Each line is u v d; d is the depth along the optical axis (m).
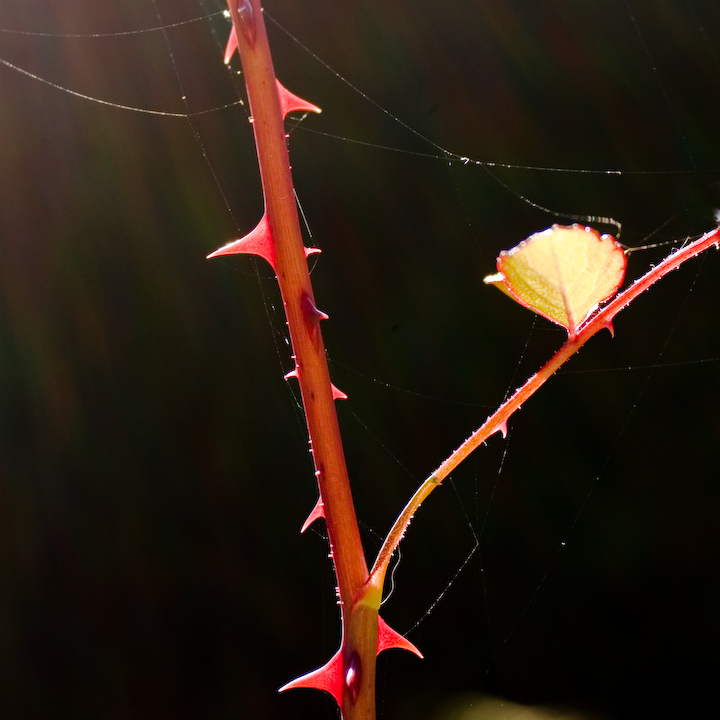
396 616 2.31
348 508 0.64
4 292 2.64
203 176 2.55
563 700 2.03
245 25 0.64
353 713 0.63
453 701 2.06
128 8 2.54
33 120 2.62
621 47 2.56
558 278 0.64
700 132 2.44
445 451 2.50
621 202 2.52
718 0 2.43
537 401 2.60
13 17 2.58
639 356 2.63
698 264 2.59
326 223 2.64
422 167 2.60
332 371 2.54
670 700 1.97
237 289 2.60
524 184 2.56
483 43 2.64
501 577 2.36
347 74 2.62
